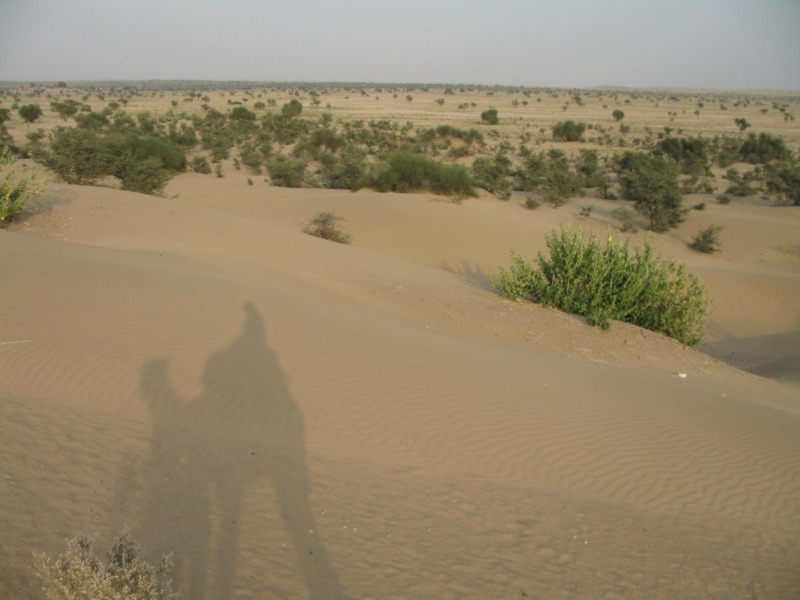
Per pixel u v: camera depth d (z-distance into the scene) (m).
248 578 4.17
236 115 85.00
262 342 8.95
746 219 37.16
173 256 15.11
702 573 5.03
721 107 155.62
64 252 12.62
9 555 3.89
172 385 7.12
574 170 59.12
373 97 188.25
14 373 6.77
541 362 10.97
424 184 38.50
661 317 15.43
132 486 5.01
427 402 7.85
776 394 12.05
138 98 155.00
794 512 6.25
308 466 5.87
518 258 16.77
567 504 5.92
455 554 4.84
